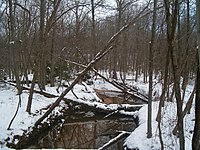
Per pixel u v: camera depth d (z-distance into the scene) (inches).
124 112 654.5
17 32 739.4
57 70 998.4
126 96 922.7
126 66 1421.0
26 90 769.6
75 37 951.0
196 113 143.9
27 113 538.9
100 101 788.6
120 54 1288.1
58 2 509.4
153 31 378.0
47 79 1027.3
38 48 608.7
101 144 494.6
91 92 866.1
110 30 1358.3
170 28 177.6
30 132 469.1
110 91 1032.2
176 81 175.9
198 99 142.9
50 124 557.3
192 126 415.5
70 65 977.5
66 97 711.7
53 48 898.7
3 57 975.0
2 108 548.4
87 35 1147.3
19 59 733.9
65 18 1026.7
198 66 141.8
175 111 453.1
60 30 951.6
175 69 175.9
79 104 697.0
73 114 682.8
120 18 1077.8
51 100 693.9
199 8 127.5
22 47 760.3
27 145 444.5
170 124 409.1
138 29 1200.2
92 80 1175.0
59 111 642.8
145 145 377.7
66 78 978.1
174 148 351.3
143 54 1233.4
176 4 174.6
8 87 838.5
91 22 1162.0
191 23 320.2
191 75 753.6
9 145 398.6
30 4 792.9
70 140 517.7
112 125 614.2
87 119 657.6
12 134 429.4
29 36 770.8
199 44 128.8
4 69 1061.8
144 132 426.6
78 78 490.6
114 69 1204.5
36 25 744.3
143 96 760.3
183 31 320.2
